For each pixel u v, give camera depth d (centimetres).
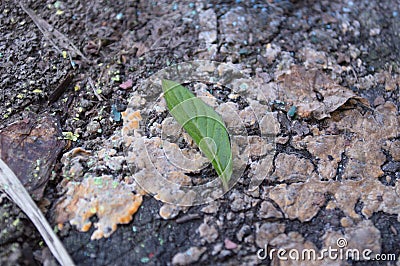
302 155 18
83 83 20
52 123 18
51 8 22
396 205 17
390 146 19
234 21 22
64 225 16
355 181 18
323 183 17
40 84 19
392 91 21
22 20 21
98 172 17
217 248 16
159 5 23
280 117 19
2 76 19
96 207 16
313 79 20
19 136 18
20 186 16
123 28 22
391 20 23
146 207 16
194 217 16
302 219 17
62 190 17
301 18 23
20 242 15
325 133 19
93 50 21
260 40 22
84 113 19
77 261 15
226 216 16
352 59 22
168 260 15
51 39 21
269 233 16
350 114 19
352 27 23
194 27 22
